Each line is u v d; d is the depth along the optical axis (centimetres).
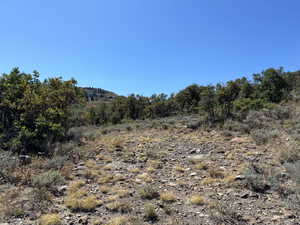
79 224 364
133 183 565
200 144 971
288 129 981
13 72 1052
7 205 417
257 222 354
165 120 1814
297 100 1739
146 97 3288
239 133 1101
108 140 1158
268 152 758
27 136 859
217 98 1605
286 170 568
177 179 590
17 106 963
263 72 2159
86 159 799
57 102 1167
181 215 393
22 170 606
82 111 2041
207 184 539
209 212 397
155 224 363
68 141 1098
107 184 557
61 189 512
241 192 478
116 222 364
